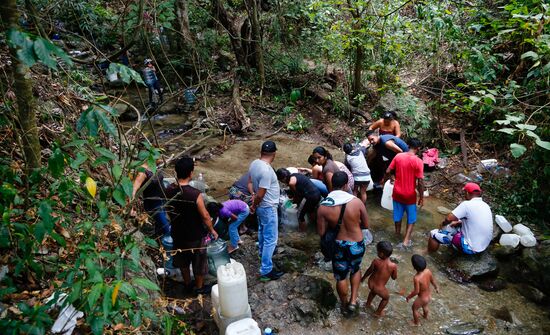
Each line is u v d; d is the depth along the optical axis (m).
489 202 6.27
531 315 4.24
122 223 2.99
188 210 3.96
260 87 10.22
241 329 3.44
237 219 4.87
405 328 4.04
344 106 9.09
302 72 10.27
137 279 2.30
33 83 4.36
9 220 2.46
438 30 7.61
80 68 8.90
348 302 4.24
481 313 4.25
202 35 11.09
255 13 9.55
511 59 7.68
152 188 4.43
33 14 3.78
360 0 8.03
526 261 4.99
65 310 2.62
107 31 11.03
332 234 4.02
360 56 8.86
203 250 4.18
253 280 4.60
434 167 7.24
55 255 3.06
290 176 5.35
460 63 8.30
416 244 5.37
